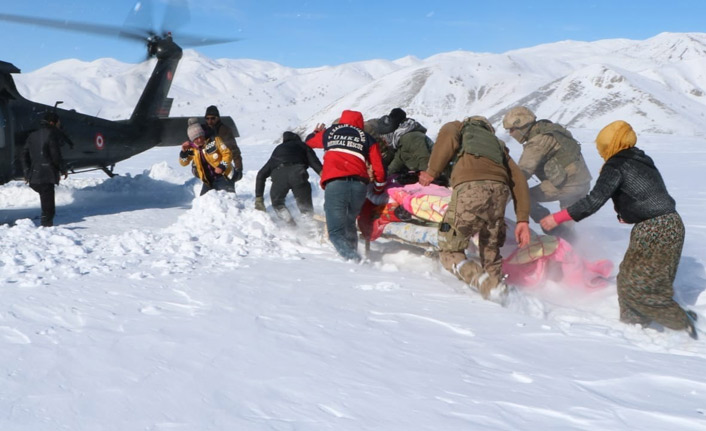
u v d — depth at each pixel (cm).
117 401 257
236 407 253
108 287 455
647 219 382
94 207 1038
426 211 555
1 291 439
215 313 390
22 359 303
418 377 288
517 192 470
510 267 491
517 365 307
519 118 607
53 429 232
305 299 428
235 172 876
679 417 245
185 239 663
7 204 1086
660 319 379
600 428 238
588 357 321
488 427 237
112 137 1136
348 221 595
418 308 410
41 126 812
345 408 253
